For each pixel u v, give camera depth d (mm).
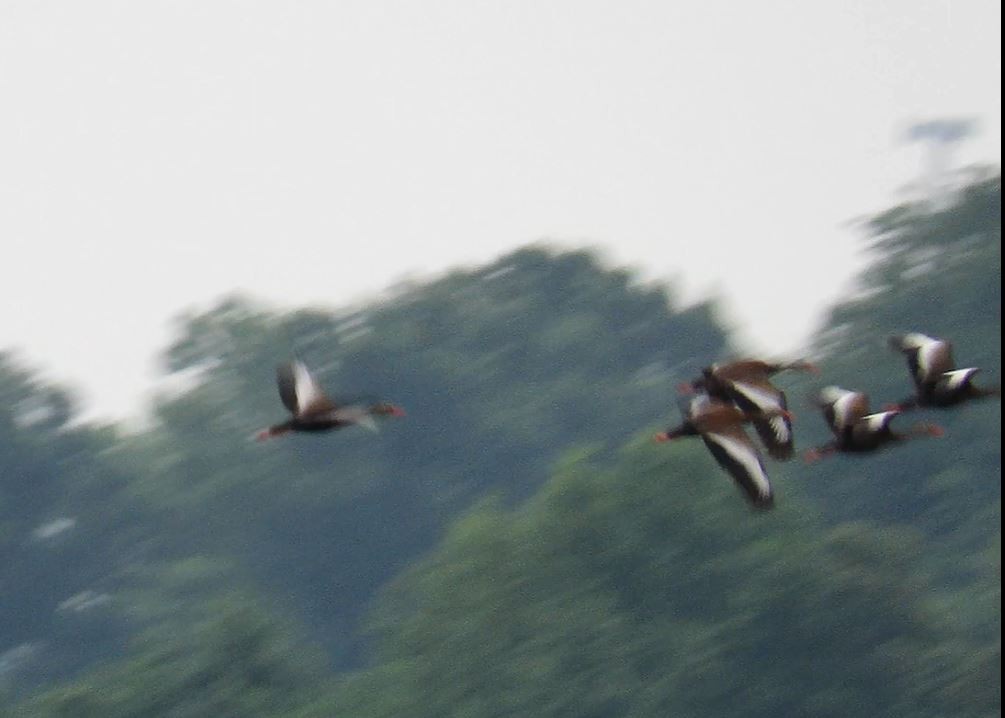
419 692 47406
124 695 48188
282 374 18719
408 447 89000
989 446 73312
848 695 48969
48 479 89125
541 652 47156
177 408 88000
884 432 20125
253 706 47688
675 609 49250
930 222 82500
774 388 19953
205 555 85750
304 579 85125
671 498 50031
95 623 84812
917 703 49375
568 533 49469
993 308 79188
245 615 49781
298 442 86750
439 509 87188
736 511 50094
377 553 85750
